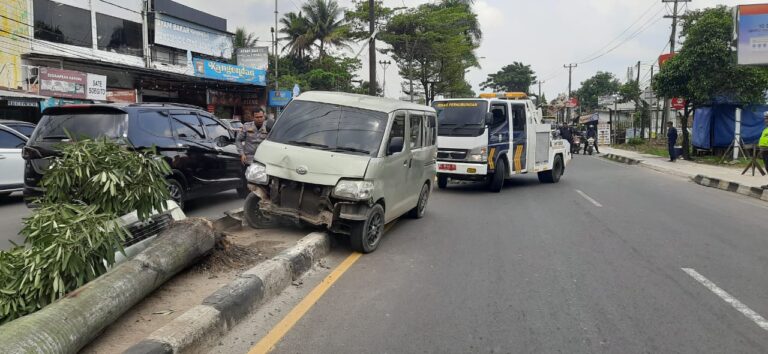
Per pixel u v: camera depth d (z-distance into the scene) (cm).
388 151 720
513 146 1352
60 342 336
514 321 465
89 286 397
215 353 394
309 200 684
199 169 925
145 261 457
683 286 567
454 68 3744
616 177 1780
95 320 375
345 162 674
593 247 746
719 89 2183
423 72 3628
